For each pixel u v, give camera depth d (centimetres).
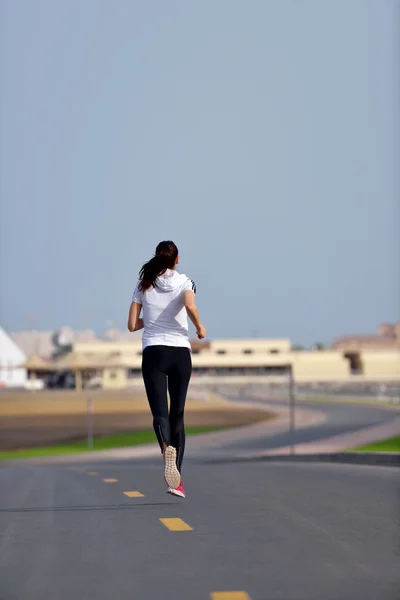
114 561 1845
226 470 4381
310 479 3628
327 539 2072
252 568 1752
